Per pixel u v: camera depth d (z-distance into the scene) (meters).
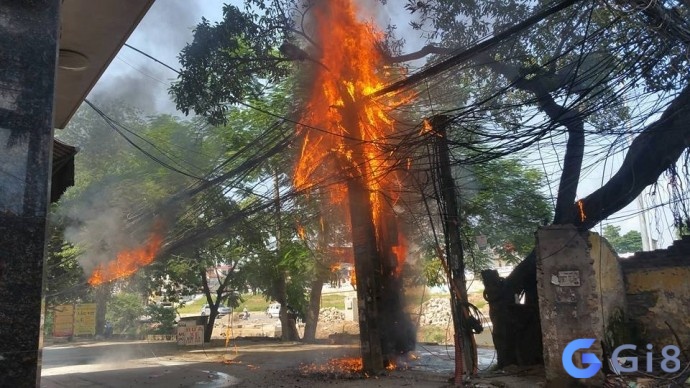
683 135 8.84
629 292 10.91
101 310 30.94
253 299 63.09
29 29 3.57
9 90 3.43
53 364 17.28
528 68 9.28
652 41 6.95
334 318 37.34
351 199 12.64
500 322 11.66
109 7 6.78
